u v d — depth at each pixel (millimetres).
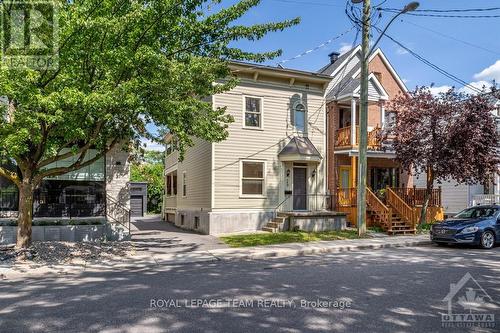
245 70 17984
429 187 18156
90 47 9805
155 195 39844
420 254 11922
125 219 14828
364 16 15375
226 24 11477
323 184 19750
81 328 5145
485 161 16375
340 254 12148
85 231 14047
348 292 6996
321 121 19922
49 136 11258
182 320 5438
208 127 12047
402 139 17172
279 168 18812
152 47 10383
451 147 16281
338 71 22578
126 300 6516
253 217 18062
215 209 17438
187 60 11109
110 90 9523
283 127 19031
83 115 9688
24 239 11391
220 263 10672
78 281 8266
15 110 9969
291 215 17688
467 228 13289
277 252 12172
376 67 23266
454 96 16891
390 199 18859
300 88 19500
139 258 11266
